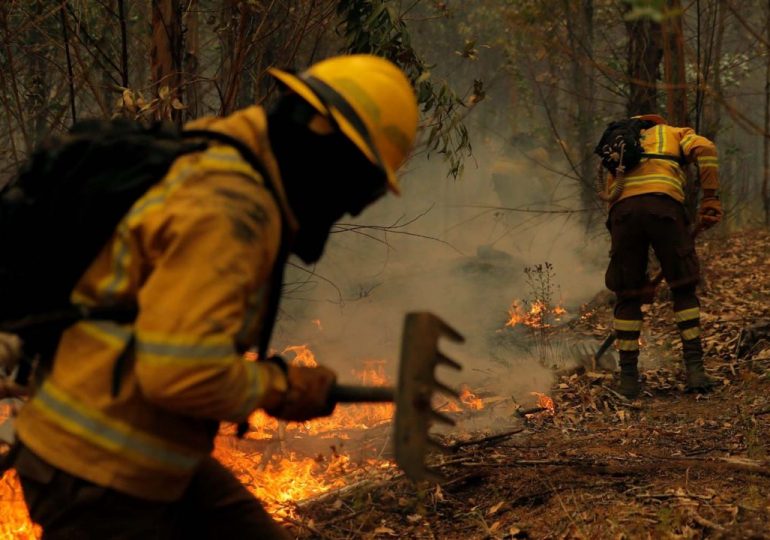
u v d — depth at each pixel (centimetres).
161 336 170
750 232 1167
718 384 573
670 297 805
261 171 189
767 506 344
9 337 199
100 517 188
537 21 557
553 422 502
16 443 199
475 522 353
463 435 467
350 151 196
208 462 226
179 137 197
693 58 375
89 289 188
